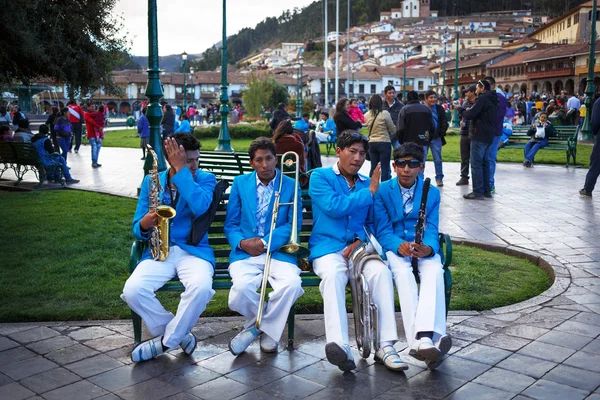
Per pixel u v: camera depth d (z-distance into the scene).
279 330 4.14
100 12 11.98
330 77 101.31
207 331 4.69
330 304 4.06
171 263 4.33
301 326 4.80
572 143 14.57
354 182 4.63
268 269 4.21
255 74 54.66
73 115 20.83
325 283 4.14
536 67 74.25
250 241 4.41
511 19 178.00
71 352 4.28
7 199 10.81
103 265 6.40
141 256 4.50
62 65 11.35
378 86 104.12
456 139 25.98
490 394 3.61
